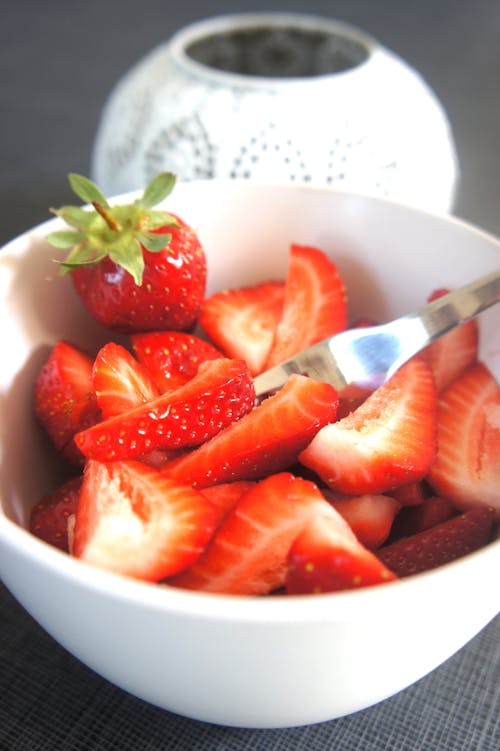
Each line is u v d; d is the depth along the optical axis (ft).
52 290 0.94
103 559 0.75
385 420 0.89
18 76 1.67
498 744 0.82
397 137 1.18
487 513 0.84
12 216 1.32
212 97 1.17
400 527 0.87
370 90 1.19
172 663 0.70
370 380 0.92
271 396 0.90
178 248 0.93
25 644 0.88
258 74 1.36
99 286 0.93
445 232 0.95
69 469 0.93
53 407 0.89
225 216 1.00
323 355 0.94
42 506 0.86
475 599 0.71
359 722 0.83
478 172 1.44
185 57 1.23
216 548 0.78
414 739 0.82
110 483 0.80
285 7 1.93
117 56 1.73
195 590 0.77
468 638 0.77
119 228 0.91
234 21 1.33
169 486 0.79
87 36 1.80
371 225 0.99
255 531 0.78
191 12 1.90
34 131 1.51
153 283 0.92
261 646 0.67
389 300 1.01
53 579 0.68
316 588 0.73
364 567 0.72
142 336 0.94
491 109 1.60
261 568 0.77
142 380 0.89
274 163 1.16
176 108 1.18
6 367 0.89
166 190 0.93
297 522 0.78
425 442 0.88
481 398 0.91
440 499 0.87
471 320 0.93
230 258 1.02
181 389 0.85
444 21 1.88
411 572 0.81
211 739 0.82
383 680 0.74
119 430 0.81
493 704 0.84
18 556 0.69
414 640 0.71
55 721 0.83
